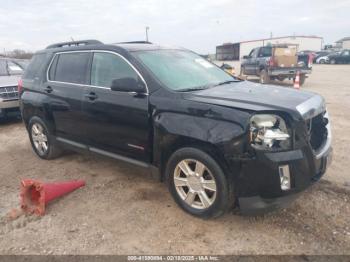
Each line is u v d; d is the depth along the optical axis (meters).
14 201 4.18
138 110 3.81
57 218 3.71
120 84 3.79
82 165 5.31
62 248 3.18
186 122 3.39
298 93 3.77
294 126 3.08
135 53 4.11
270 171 3.03
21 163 5.56
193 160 3.43
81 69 4.64
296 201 3.83
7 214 3.85
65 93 4.77
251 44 52.59
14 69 9.53
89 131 4.52
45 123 5.30
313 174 3.28
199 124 3.30
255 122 3.06
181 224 3.49
